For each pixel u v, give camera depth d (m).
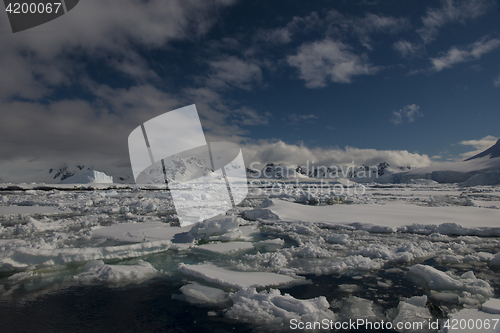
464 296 3.98
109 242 7.55
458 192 32.97
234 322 3.41
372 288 4.45
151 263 5.89
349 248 7.00
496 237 7.86
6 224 11.90
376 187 58.22
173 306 3.86
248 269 5.39
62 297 4.14
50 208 16.55
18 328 3.23
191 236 7.91
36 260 5.29
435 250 6.50
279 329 3.23
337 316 3.54
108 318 3.51
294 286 4.55
